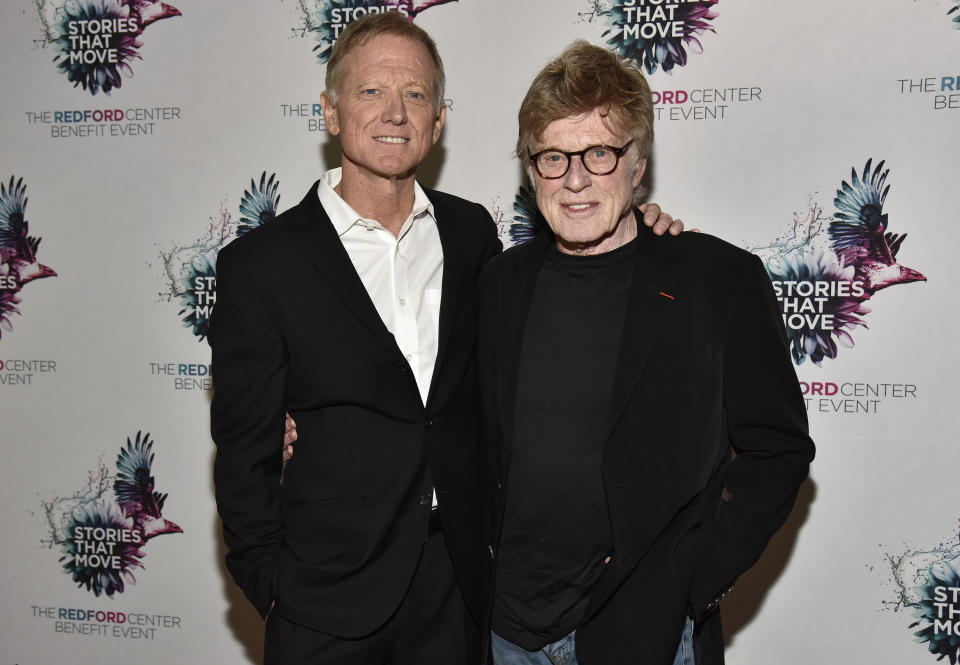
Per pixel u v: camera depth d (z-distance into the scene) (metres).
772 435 1.19
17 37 2.06
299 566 1.30
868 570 1.82
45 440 2.16
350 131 1.29
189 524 2.12
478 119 1.87
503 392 1.24
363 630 1.28
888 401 1.77
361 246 1.35
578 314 1.22
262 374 1.29
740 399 1.19
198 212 2.02
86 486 2.16
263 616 1.36
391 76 1.27
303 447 1.34
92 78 2.03
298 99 1.94
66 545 2.19
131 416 2.11
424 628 1.37
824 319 1.79
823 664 1.86
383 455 1.31
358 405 1.30
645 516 1.16
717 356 1.19
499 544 1.27
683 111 1.79
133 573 2.16
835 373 1.80
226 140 1.98
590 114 1.14
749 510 1.18
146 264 2.06
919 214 1.72
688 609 1.22
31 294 2.13
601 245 1.24
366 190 1.33
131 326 2.09
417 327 1.36
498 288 1.33
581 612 1.24
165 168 2.02
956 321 1.72
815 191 1.76
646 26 1.78
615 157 1.15
